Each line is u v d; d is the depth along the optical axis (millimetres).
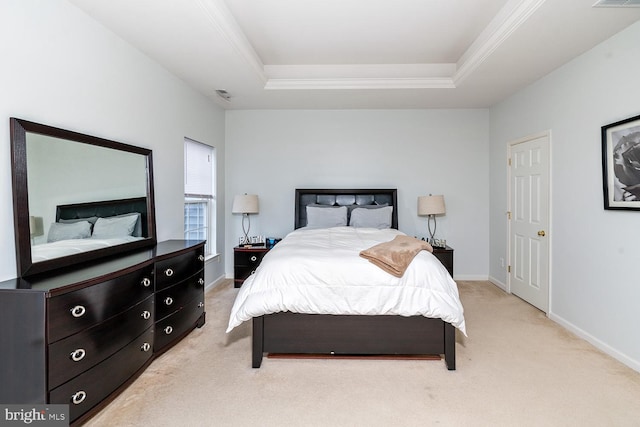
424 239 4480
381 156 4496
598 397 1839
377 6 2467
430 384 1975
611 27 2244
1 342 1426
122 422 1627
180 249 2504
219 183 4379
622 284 2264
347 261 2213
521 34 2363
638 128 2123
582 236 2670
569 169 2836
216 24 2293
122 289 1832
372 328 2189
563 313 2904
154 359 2252
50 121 1853
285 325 2201
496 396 1852
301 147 4527
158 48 2625
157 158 2916
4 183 1608
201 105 3814
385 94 3830
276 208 4566
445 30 2842
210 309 3348
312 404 1781
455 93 3773
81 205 2041
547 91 3146
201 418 1662
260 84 3506
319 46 3176
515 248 3793
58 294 1450
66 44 1953
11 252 1640
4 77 1603
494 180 4293
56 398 1444
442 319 2111
